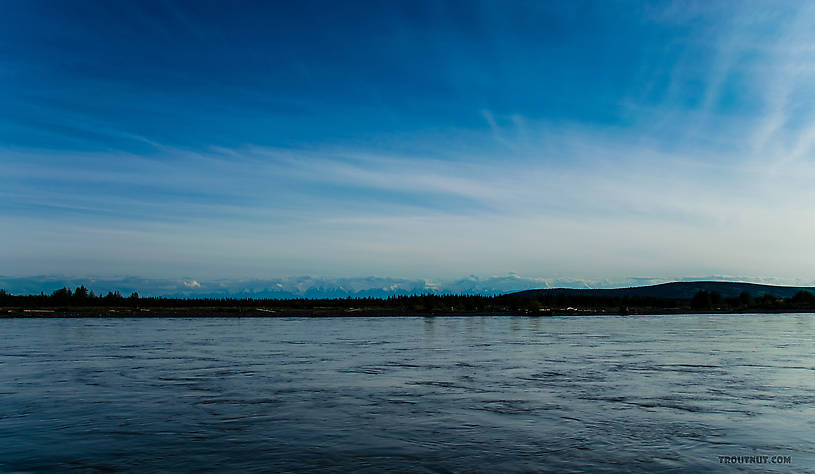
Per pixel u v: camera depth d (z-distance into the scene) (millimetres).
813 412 19078
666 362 32469
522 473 12992
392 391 23031
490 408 19734
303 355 36531
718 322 88562
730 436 16062
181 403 20578
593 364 31641
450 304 160250
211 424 17438
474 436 16062
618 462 13758
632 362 32531
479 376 27172
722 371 28688
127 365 31188
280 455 14297
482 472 13055
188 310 134750
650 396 21906
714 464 13609
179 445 15172
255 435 16156
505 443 15352
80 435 16203
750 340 48688
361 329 67938
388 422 17688
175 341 47938
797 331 62375
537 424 17438
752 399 21297
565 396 21922
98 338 51469
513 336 54719
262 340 49406
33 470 13258
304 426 17188
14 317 107375
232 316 113438
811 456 14234
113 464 13648
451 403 20609
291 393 22578
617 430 16719
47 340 48875
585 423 17578
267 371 28906
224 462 13758
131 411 19281
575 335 56062
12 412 19141
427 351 39281
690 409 19562
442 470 13180
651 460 13914
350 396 21938
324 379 26172
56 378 26453
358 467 13383
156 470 13203
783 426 17188
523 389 23484
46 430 16766
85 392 22781
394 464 13594
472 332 61438
